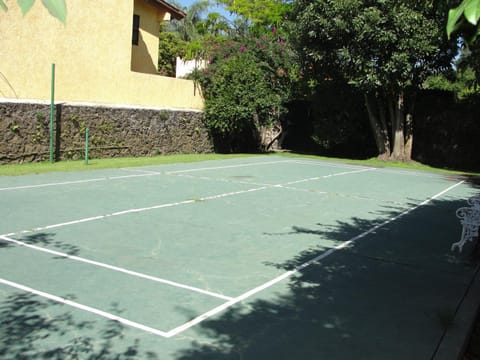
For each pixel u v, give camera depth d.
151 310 4.86
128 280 5.73
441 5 3.95
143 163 18.34
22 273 5.80
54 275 5.78
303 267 6.61
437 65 21.03
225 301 5.21
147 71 25.22
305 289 5.73
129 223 8.73
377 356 4.12
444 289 6.00
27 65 16.42
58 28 17.25
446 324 4.85
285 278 6.10
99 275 5.86
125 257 6.66
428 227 9.73
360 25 19.55
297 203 11.74
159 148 21.64
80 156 18.09
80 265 6.21
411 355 4.18
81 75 18.28
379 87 22.50
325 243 8.01
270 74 25.34
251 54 24.72
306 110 28.66
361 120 26.34
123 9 19.66
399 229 9.42
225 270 6.30
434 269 6.85
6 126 15.46
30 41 16.42
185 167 18.17
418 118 24.75
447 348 4.32
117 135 19.53
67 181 13.20
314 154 28.36
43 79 16.97
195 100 23.88
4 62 15.75
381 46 19.98
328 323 4.78
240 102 23.45
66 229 8.05
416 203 12.73
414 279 6.36
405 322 4.90
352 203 12.20
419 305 5.40
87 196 11.16
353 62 20.83
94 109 18.47
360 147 27.39
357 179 17.41
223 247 7.44
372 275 6.43
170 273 6.07
